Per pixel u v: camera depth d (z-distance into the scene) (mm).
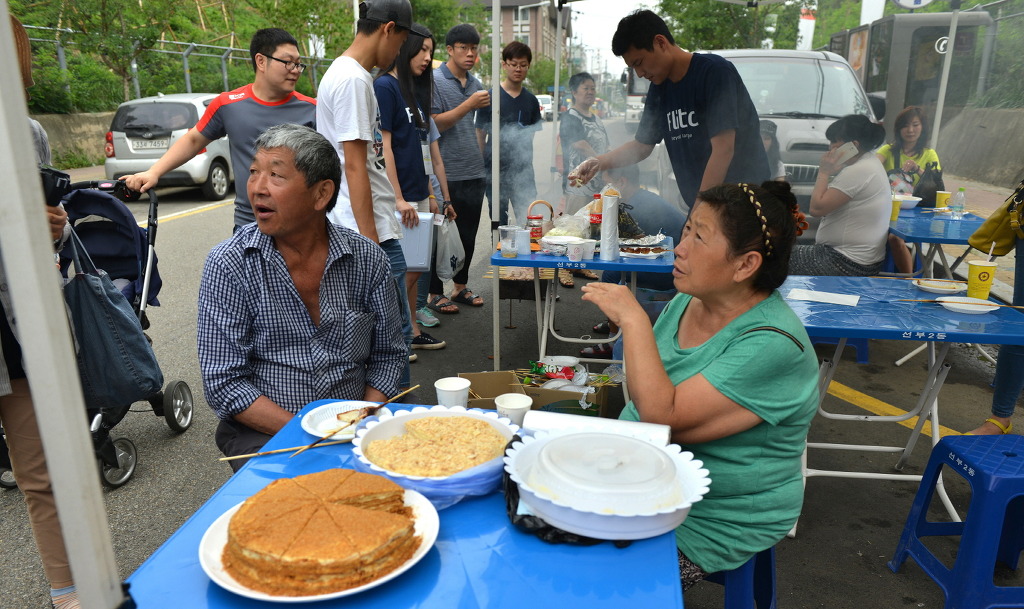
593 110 5672
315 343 2016
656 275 4262
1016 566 2521
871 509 2986
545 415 1534
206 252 7543
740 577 1718
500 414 1810
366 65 2961
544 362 3357
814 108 6094
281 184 1821
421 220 4016
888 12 6086
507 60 5824
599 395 3031
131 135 10625
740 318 1669
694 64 3766
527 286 4367
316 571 1025
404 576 1091
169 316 5461
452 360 4664
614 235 3561
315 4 18719
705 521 1698
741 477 1651
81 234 3137
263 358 2014
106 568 805
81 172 13820
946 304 2801
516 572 1102
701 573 1702
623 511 1144
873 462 3375
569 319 5543
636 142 4336
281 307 1964
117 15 15617
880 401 4121
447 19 21922
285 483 1234
